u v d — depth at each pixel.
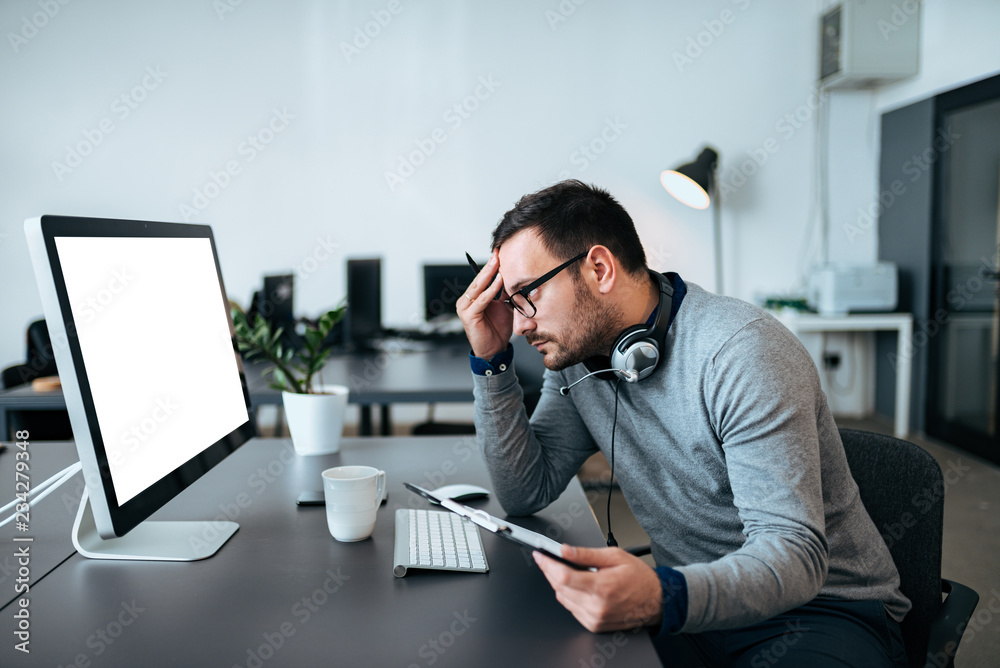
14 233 4.55
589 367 1.14
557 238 1.01
